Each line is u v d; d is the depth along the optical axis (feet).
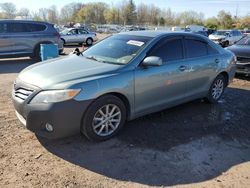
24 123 14.26
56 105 13.29
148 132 16.51
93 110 14.26
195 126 17.72
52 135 13.67
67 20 333.01
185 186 11.89
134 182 11.98
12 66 39.40
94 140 14.92
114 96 14.98
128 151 14.32
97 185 11.68
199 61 19.53
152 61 15.62
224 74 22.41
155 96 16.98
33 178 11.94
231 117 19.62
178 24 337.52
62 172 12.42
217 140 16.05
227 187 11.94
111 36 19.48
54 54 36.55
